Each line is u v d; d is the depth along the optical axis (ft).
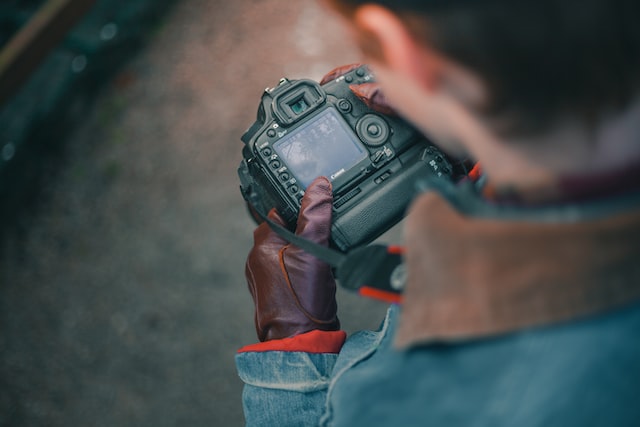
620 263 0.96
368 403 1.30
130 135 8.20
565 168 1.00
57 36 7.84
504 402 1.06
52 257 7.64
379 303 7.03
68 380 7.12
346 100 3.57
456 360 1.14
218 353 7.09
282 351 2.24
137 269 7.48
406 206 3.49
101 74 8.61
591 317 1.00
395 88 1.20
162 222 7.67
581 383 1.00
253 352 2.28
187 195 7.77
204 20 8.70
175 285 7.38
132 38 8.75
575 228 0.97
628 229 0.95
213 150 7.97
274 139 3.50
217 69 8.40
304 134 3.51
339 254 2.23
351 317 7.03
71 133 8.32
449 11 0.89
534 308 1.02
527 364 1.04
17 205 7.97
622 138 0.96
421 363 1.19
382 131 3.51
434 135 1.25
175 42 8.65
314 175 3.46
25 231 7.80
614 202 0.97
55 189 8.01
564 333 1.02
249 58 8.38
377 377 1.30
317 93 3.57
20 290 7.51
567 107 0.94
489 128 1.04
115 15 8.89
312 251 2.31
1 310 7.43
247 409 2.24
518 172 1.06
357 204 3.45
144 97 8.39
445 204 1.14
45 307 7.42
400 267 1.64
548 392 1.02
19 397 7.08
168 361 7.11
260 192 3.58
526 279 1.02
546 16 0.86
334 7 1.10
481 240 1.05
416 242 1.18
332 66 8.17
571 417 1.00
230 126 8.05
